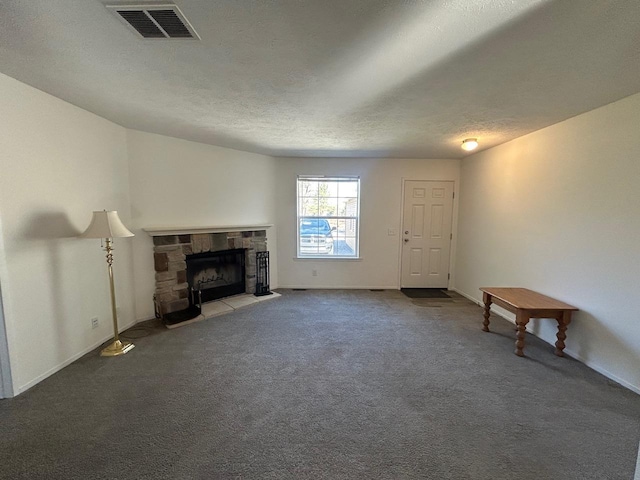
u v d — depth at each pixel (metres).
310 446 1.77
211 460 1.66
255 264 4.91
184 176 3.98
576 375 2.57
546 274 3.25
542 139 3.30
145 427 1.91
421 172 5.24
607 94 2.33
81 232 2.83
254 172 4.84
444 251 5.38
